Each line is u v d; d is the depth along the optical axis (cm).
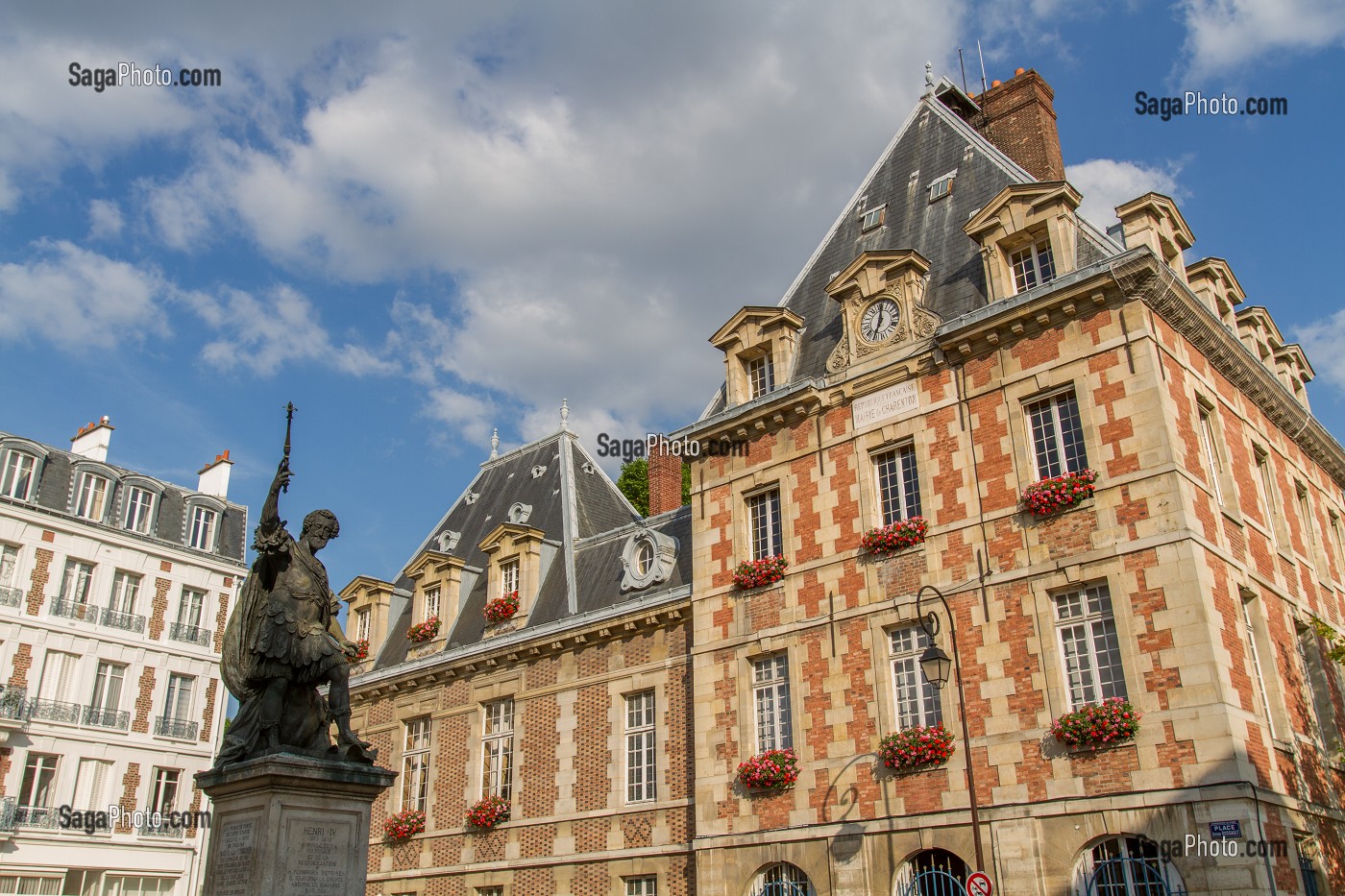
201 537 4519
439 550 3678
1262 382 2381
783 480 2453
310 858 1056
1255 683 1898
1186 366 2091
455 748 3055
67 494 4103
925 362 2269
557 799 2734
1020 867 1839
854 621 2214
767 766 2227
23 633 3825
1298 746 1953
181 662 4259
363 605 3619
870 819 2055
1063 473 2023
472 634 3197
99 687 4012
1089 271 2025
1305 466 2647
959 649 2041
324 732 1154
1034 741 1892
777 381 2564
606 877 2545
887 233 2695
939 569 2119
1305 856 1836
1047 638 1933
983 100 2975
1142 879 1733
